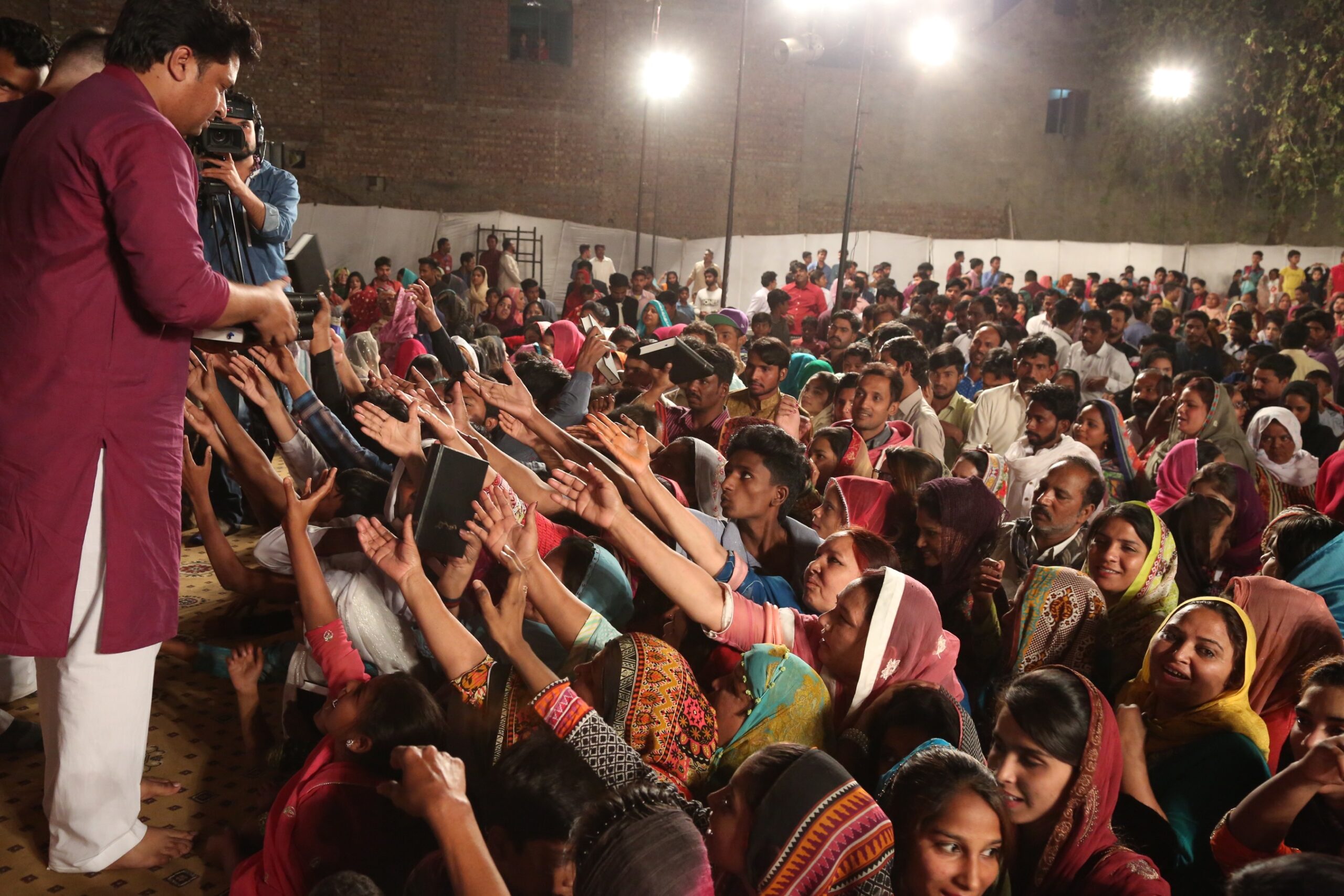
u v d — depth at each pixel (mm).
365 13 15070
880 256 17484
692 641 2469
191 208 1871
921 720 1951
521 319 12211
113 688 2055
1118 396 7309
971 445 5488
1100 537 2783
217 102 2002
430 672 2607
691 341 4215
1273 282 16219
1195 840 2035
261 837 2285
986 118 18531
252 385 3119
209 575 4203
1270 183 17656
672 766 1912
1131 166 18703
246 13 14484
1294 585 2699
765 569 2889
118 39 1889
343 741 2006
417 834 1942
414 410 2639
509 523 2166
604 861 1312
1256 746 2125
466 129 15820
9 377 1870
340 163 15320
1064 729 1712
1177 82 17016
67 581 1924
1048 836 1745
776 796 1485
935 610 2170
